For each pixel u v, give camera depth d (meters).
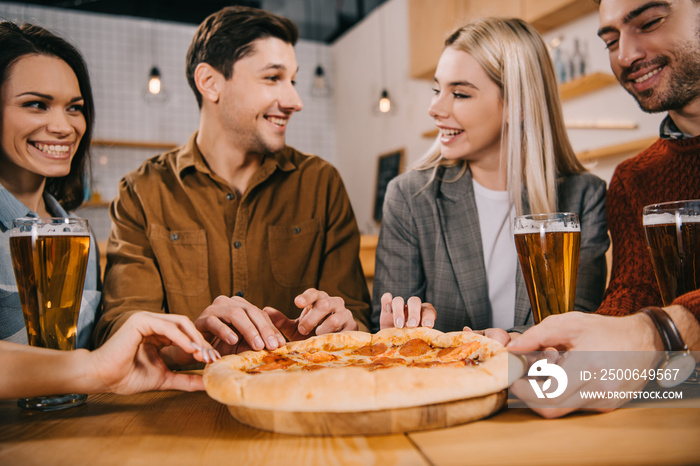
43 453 0.54
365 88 5.25
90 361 0.69
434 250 1.32
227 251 1.32
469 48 1.18
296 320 1.00
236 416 0.62
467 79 1.19
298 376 0.60
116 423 0.64
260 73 1.24
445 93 1.23
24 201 1.04
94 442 0.57
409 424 0.56
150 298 1.18
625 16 1.04
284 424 0.57
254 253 1.33
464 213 1.30
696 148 1.01
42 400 0.72
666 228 0.68
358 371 0.60
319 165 1.48
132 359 0.70
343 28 5.57
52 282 0.71
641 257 1.07
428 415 0.57
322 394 0.56
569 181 1.28
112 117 4.87
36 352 0.69
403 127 4.71
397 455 0.50
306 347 0.85
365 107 5.27
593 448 0.50
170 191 1.34
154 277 1.23
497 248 1.30
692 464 0.46
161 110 5.07
